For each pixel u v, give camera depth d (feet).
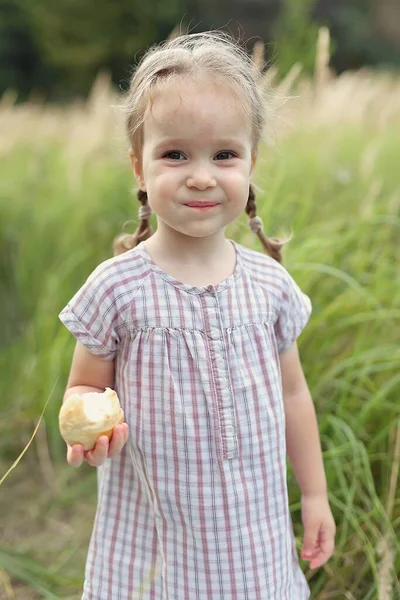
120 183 14.66
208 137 4.70
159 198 4.80
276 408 5.11
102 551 5.29
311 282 8.71
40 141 22.34
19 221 14.71
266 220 8.21
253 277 5.25
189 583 5.03
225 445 4.88
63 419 4.47
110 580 5.24
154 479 4.98
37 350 11.04
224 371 4.90
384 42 81.92
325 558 5.72
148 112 4.84
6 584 7.02
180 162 4.77
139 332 4.91
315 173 11.84
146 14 82.53
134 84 5.19
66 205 14.74
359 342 7.80
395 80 22.27
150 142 4.85
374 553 6.59
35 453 9.97
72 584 7.09
